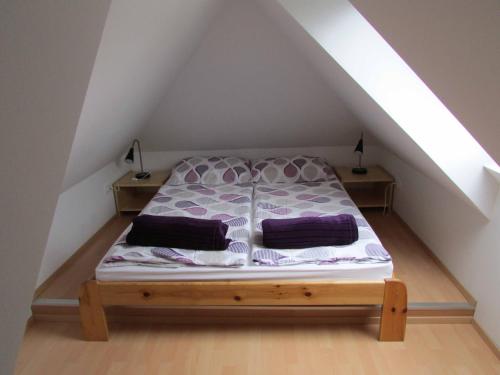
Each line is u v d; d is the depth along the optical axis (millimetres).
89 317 2105
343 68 1917
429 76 949
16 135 518
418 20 789
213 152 4094
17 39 479
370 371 1899
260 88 3207
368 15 925
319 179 3629
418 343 2084
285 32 2537
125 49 1632
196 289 2039
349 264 2047
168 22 1840
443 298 2363
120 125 2713
